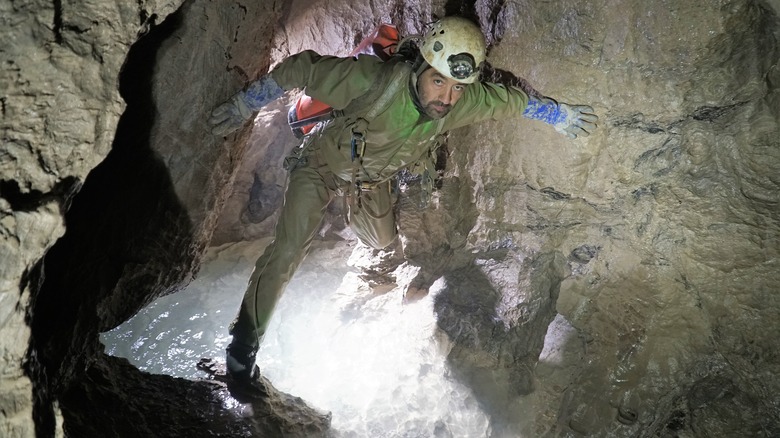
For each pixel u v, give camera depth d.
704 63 2.53
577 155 2.94
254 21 3.27
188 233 3.29
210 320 4.11
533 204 3.22
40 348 2.05
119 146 2.59
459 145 3.51
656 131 2.73
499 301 3.28
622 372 2.98
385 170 2.82
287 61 2.58
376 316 3.72
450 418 3.13
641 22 2.59
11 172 1.46
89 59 1.65
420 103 2.51
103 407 2.54
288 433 2.80
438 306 3.30
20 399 1.45
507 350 3.13
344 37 4.73
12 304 1.41
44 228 1.46
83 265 2.42
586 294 3.22
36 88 1.53
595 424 3.00
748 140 2.46
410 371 3.27
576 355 3.18
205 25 2.80
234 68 3.23
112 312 2.78
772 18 2.31
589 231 3.12
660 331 2.90
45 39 1.53
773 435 2.60
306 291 4.26
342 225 4.80
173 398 2.84
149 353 3.84
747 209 2.55
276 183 4.86
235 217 4.81
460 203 3.55
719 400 2.75
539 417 3.12
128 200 2.71
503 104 2.66
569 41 2.82
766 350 2.59
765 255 2.55
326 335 3.84
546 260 3.25
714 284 2.71
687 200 2.72
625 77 2.72
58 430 1.63
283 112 4.81
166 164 2.94
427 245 3.68
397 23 4.32
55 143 1.58
